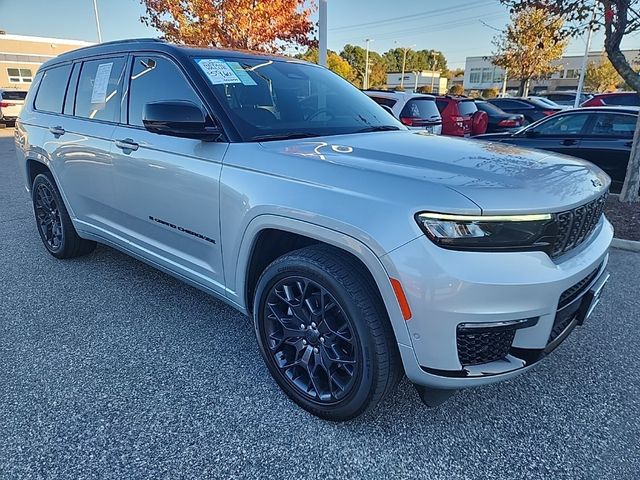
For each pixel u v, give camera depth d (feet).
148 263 10.44
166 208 9.13
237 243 7.73
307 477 6.17
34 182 13.66
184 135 7.93
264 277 7.47
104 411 7.32
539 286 5.77
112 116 10.58
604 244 7.53
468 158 7.18
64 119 12.13
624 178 20.92
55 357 8.78
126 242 10.76
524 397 7.86
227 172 7.75
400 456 6.53
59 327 9.90
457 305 5.62
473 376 6.01
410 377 6.22
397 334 6.05
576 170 7.23
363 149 7.57
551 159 7.69
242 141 7.97
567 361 8.95
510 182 6.20
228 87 8.89
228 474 6.19
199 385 8.01
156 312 10.63
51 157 12.35
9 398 7.58
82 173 11.40
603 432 7.06
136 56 10.21
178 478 6.11
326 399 7.02
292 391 7.45
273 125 8.63
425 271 5.64
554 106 45.06
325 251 6.78
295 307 7.22
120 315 10.46
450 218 5.63
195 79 8.78
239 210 7.54
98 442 6.68
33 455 6.41
